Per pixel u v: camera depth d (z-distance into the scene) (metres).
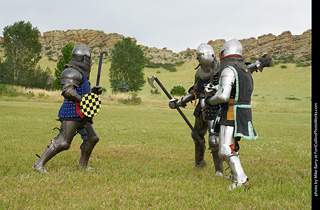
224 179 4.56
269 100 62.94
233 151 4.06
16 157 5.67
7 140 7.93
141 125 13.97
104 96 38.06
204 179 4.49
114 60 71.62
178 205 3.27
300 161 6.48
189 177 4.60
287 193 3.85
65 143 4.55
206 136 11.52
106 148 7.40
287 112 33.50
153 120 17.06
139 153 6.84
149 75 115.19
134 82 72.25
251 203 3.39
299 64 126.06
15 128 10.65
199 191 3.86
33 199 3.33
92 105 4.59
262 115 27.05
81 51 4.68
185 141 9.21
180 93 52.00
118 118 17.45
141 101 37.56
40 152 6.41
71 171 4.78
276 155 7.25
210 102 4.14
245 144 9.20
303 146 8.98
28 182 3.91
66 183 4.01
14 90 35.19
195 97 5.28
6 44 54.75
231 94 4.09
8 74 53.97
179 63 167.38
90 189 3.82
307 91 83.44
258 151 7.83
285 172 5.28
